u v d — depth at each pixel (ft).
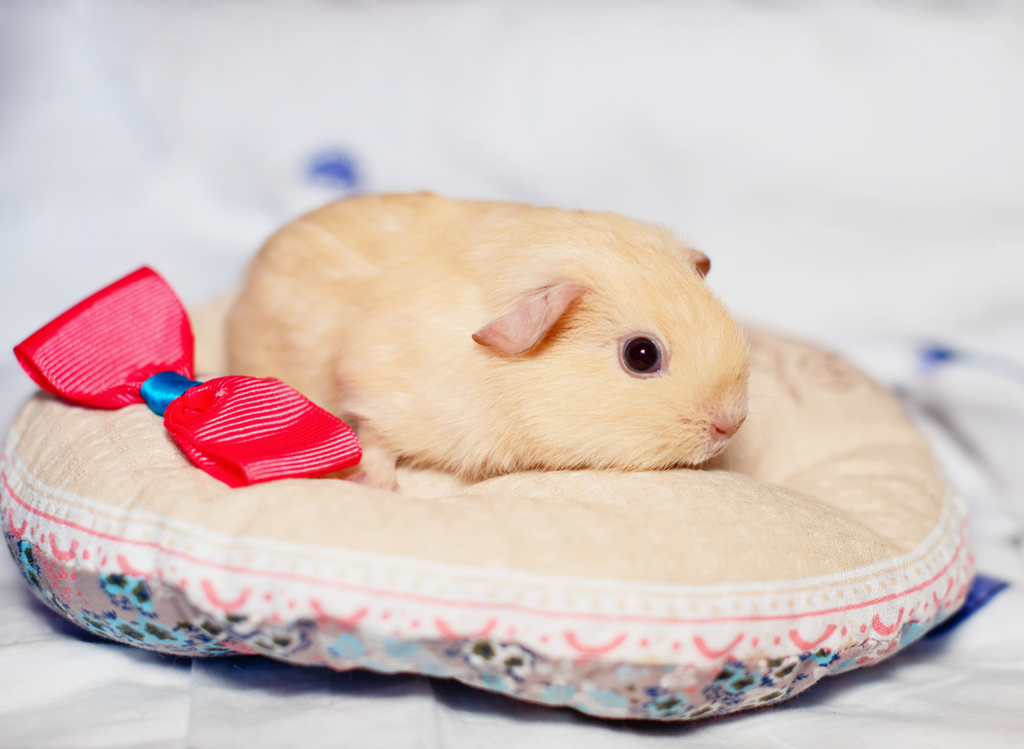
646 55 1.93
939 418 1.41
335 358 1.04
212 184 1.98
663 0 2.01
